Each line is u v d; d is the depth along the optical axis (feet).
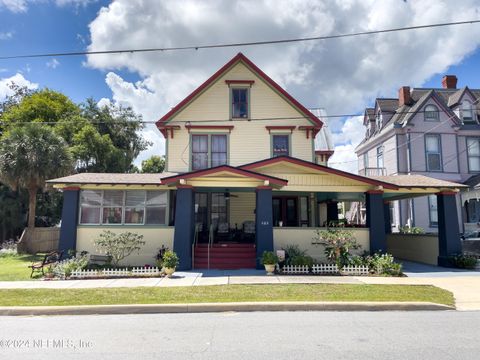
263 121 61.00
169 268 39.29
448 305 26.96
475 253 56.70
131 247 48.37
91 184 48.85
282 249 47.32
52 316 25.00
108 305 26.16
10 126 93.76
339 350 17.06
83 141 92.89
